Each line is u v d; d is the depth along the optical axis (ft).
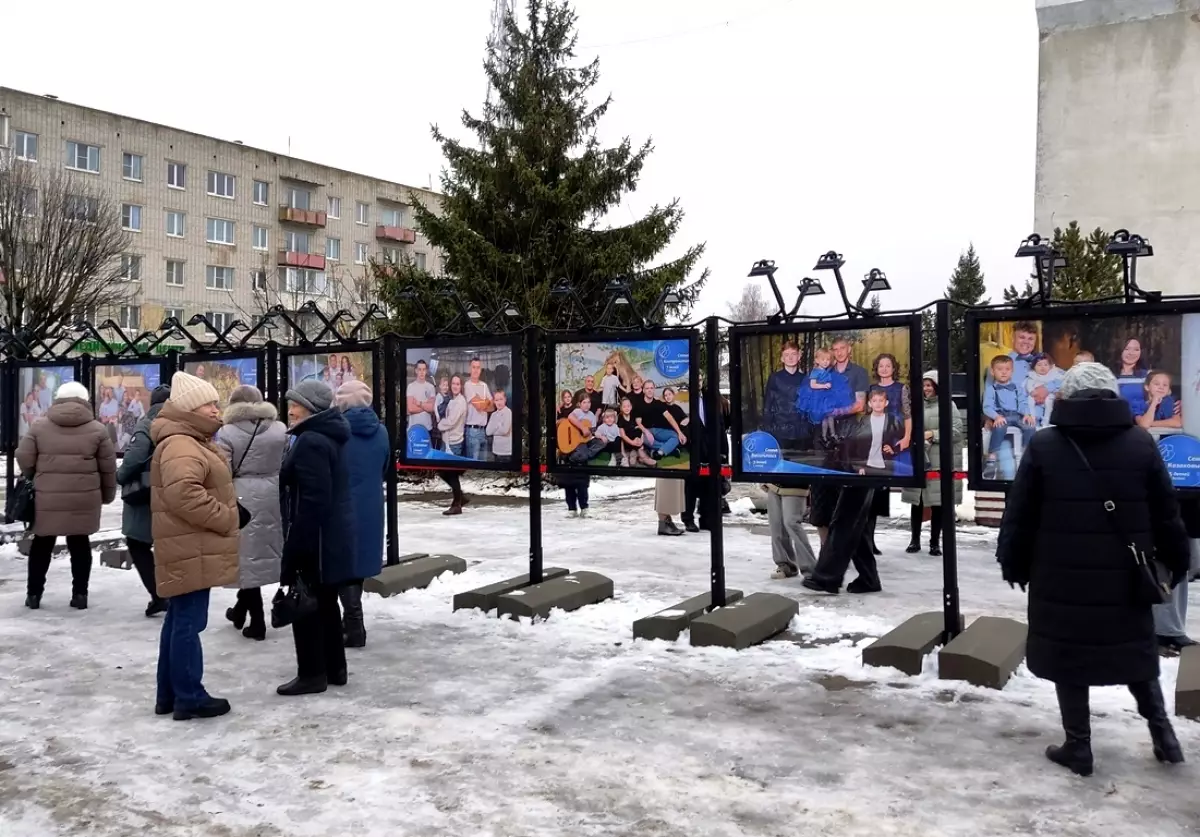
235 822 11.79
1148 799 12.18
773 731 14.87
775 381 21.34
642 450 23.22
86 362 32.76
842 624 21.66
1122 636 12.59
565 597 23.00
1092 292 37.63
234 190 148.46
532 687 17.22
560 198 53.67
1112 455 12.67
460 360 25.89
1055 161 61.87
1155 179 59.26
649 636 20.44
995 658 17.03
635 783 12.89
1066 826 11.44
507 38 59.93
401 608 23.62
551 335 24.36
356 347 27.43
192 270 141.69
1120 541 12.59
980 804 12.10
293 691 16.79
